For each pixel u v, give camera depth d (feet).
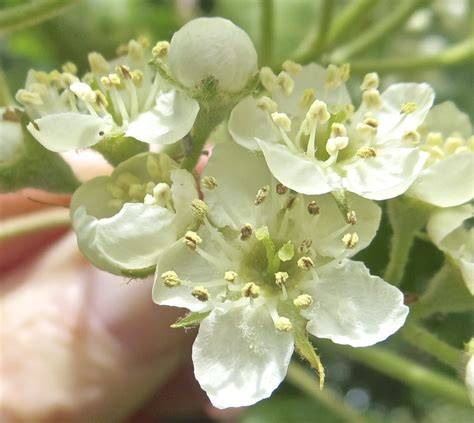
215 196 0.20
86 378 0.31
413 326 0.23
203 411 0.40
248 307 0.20
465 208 0.22
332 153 0.20
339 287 0.20
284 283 0.20
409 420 0.46
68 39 0.35
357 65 0.31
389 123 0.21
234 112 0.20
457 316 0.29
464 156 0.21
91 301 0.31
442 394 0.28
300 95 0.22
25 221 0.29
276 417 0.40
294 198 0.21
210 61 0.20
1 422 0.30
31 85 0.22
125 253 0.20
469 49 0.32
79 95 0.21
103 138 0.21
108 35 0.36
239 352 0.20
